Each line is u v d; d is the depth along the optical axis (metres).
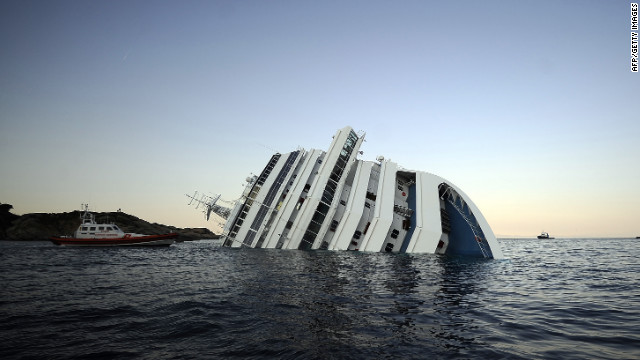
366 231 43.69
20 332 9.87
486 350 8.41
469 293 16.75
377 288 17.61
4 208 135.50
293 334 9.62
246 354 8.03
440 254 43.34
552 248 85.19
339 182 45.69
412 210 44.88
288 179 45.41
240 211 47.31
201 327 10.29
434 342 9.00
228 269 25.38
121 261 33.81
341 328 10.23
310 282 19.25
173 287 17.83
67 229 131.25
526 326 10.68
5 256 41.03
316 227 43.91
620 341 9.23
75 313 12.13
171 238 57.84
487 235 41.47
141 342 8.95
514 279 22.33
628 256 48.34
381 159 51.50
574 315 12.27
